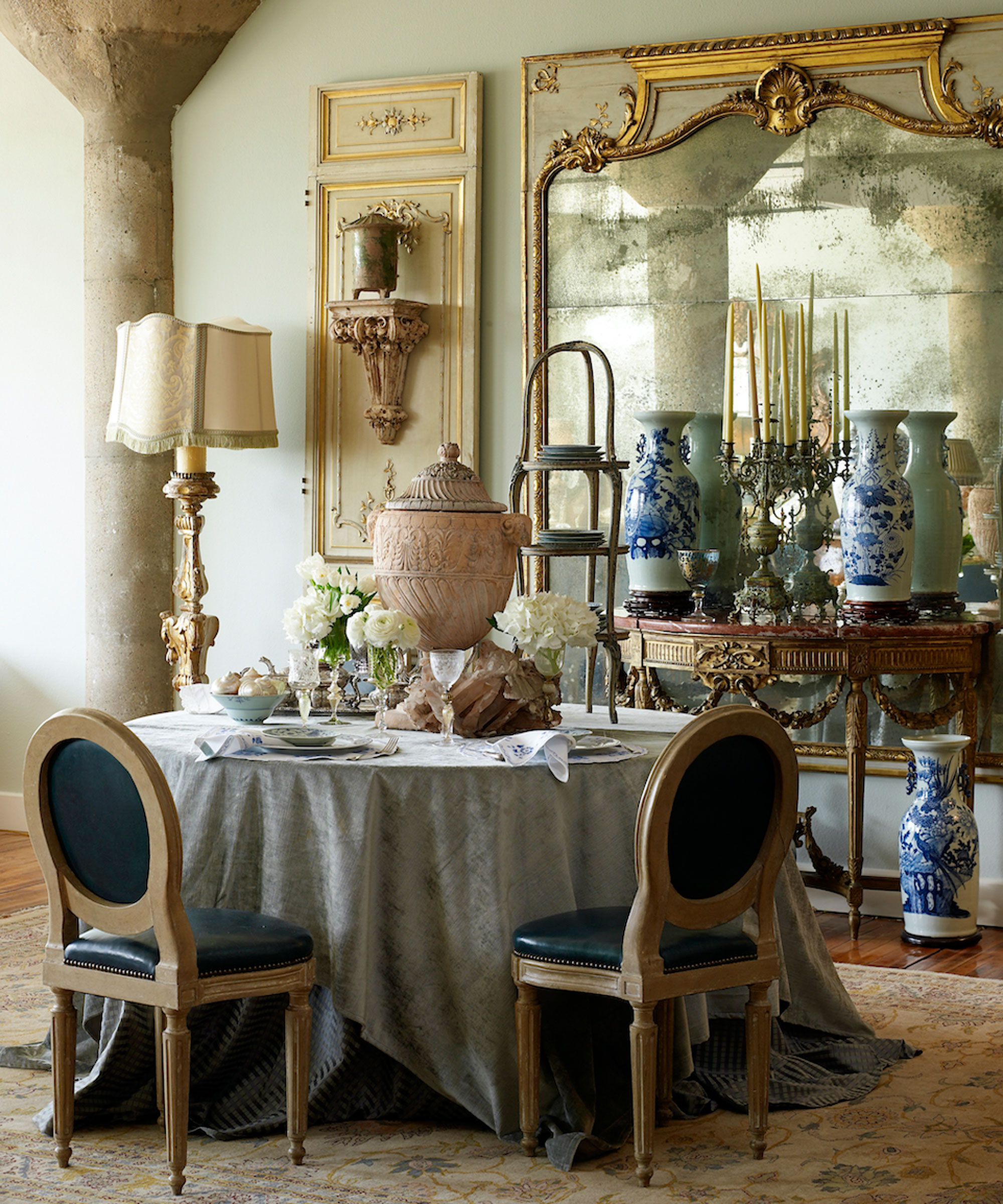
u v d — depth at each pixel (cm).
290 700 378
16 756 630
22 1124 305
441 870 295
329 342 561
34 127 612
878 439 460
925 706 491
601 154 520
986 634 465
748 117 504
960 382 484
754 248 505
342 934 292
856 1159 287
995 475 480
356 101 553
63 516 617
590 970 275
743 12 506
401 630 339
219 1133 297
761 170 504
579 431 529
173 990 263
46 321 614
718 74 505
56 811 278
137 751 263
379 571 359
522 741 307
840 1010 353
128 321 576
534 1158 287
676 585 498
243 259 575
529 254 532
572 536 385
